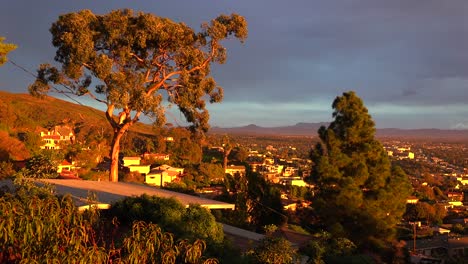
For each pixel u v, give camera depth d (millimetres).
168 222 12062
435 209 72188
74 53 20203
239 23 23031
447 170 167625
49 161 20281
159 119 21797
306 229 24875
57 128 66938
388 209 20562
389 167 21031
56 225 6879
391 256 20422
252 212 25734
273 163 137000
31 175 14891
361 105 21828
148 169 62094
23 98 108875
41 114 90812
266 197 26219
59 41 20922
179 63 23391
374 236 20125
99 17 21688
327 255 15570
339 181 20547
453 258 31141
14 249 6691
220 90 24500
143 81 22109
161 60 23250
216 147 114812
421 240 48500
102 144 63969
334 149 20984
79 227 6953
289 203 43438
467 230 63438
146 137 95625
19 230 6746
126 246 6898
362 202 20125
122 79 21156
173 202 13195
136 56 22531
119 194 15930
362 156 20953
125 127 23031
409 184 20922
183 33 22297
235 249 11828
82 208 11828
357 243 19875
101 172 46656
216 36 22453
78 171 44500
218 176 67625
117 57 22219
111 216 13039
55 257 6164
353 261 15148
